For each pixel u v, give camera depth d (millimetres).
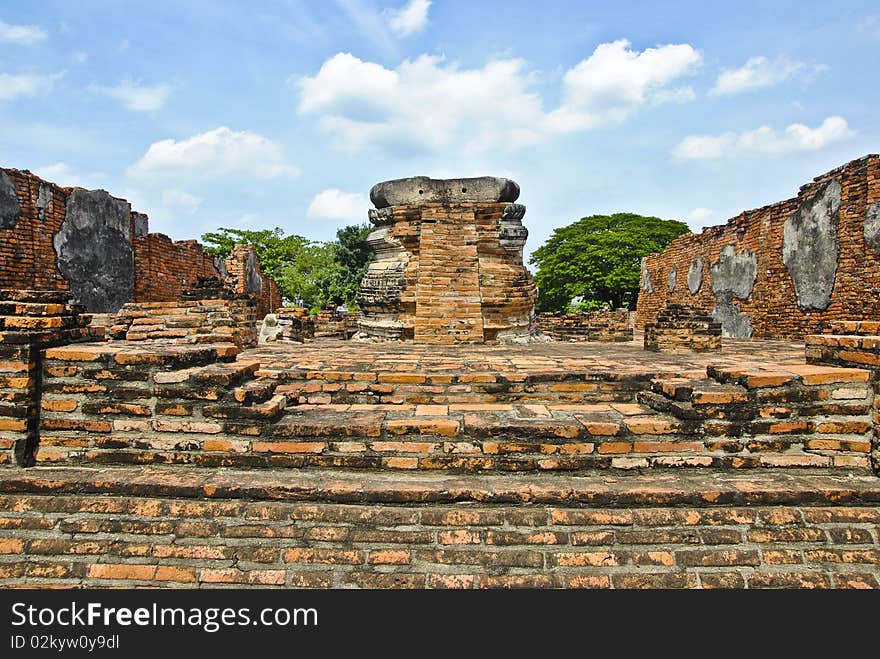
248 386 3844
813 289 13109
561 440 3648
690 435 3656
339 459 3613
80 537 3164
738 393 3641
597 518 3201
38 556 3115
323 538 3137
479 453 3658
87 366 3629
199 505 3250
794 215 13852
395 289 10422
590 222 41156
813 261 13102
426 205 10289
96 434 3621
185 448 3627
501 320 10617
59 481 3307
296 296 37750
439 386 5438
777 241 14656
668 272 23562
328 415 3986
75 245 12844
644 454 3637
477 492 3266
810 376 3658
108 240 14008
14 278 11109
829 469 3631
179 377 3633
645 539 3152
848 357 3898
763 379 3662
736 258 17125
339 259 38000
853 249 11773
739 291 16938
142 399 3641
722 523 3215
